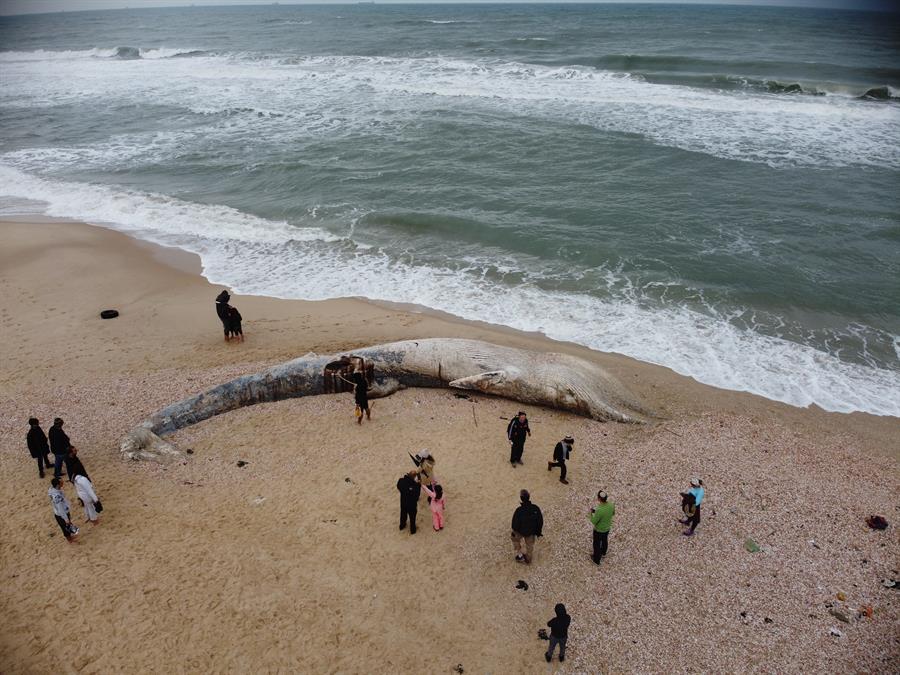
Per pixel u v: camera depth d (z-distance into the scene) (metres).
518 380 14.44
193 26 143.00
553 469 12.37
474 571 9.96
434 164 31.12
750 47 68.19
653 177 28.47
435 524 10.72
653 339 17.22
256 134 37.69
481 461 12.58
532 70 51.19
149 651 8.54
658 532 10.70
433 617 9.16
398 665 8.45
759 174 28.17
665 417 14.15
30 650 8.53
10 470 12.05
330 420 13.94
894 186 26.25
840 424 13.88
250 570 9.88
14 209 27.19
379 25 121.06
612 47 68.69
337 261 22.28
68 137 38.56
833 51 64.19
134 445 12.52
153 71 61.66
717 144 32.22
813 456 12.79
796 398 14.80
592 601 9.42
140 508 11.16
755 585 9.66
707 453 12.84
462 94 44.75
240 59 66.75
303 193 28.25
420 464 11.01
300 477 12.05
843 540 10.55
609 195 26.67
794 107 37.69
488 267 21.45
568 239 22.77
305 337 17.45
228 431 13.51
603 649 8.66
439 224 24.30
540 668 8.41
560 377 14.33
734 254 21.39
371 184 28.89
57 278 21.14
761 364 16.09
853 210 24.16
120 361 16.30
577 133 34.88
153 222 25.75
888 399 14.69
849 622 9.02
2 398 14.52
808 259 20.92
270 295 20.09
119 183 30.28
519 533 9.73
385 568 10.00
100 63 71.25
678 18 141.38
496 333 17.64
